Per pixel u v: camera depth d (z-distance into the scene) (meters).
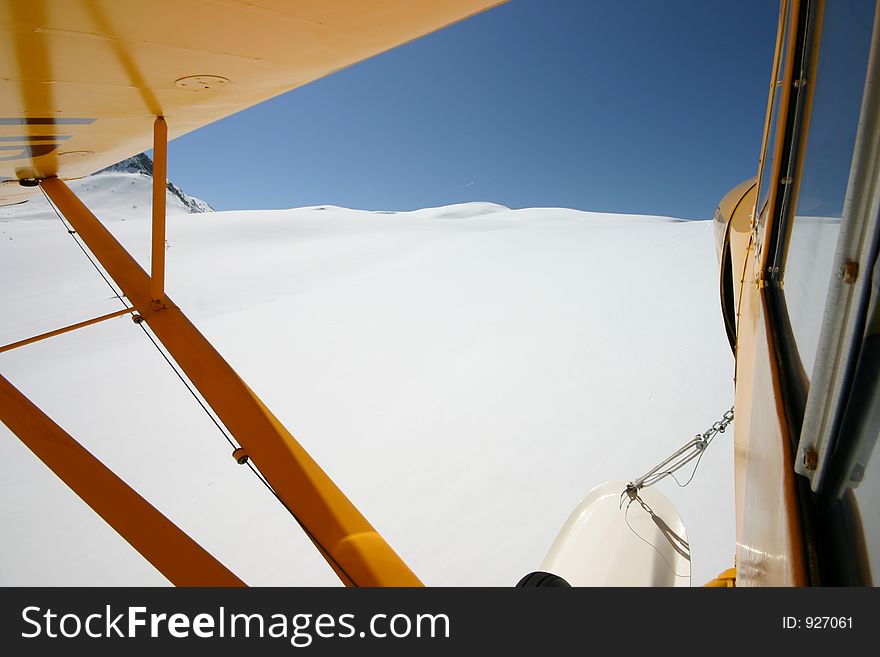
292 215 72.06
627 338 15.89
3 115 2.50
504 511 8.73
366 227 61.72
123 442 12.56
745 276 3.28
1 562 8.61
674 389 12.13
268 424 2.50
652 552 5.21
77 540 9.06
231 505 9.62
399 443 11.30
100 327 25.20
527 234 44.34
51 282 39.19
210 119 3.28
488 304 22.58
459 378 14.54
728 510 7.94
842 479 1.18
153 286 2.97
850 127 1.34
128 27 1.69
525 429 11.20
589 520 5.83
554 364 14.58
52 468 2.37
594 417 11.33
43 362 20.59
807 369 1.63
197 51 2.00
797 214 2.04
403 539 8.38
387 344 18.52
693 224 41.34
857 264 1.03
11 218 161.62
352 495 9.67
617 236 38.28
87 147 3.61
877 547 0.99
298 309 25.27
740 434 2.78
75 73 2.08
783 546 1.42
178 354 2.78
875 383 1.00
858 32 1.28
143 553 2.13
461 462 10.27
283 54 2.17
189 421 13.38
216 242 52.28
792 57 2.06
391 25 1.95
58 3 1.46
